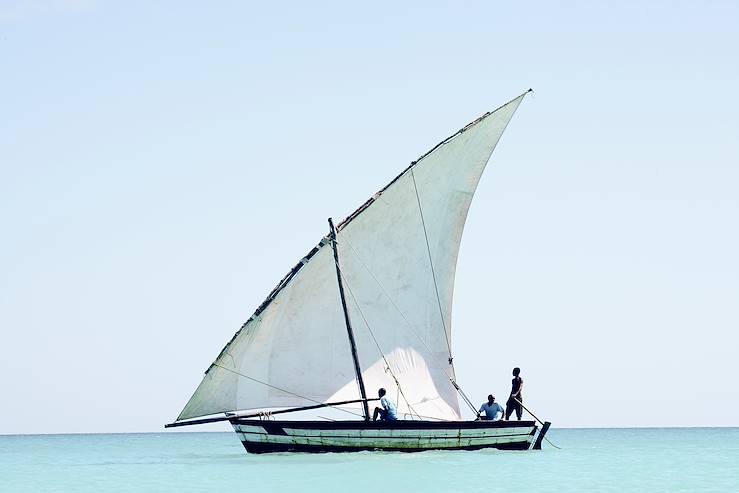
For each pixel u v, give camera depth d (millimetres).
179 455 108688
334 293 78312
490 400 80188
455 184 81438
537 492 58625
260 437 76938
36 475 77000
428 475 65500
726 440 197750
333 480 62531
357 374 77875
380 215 79438
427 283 81750
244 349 76125
